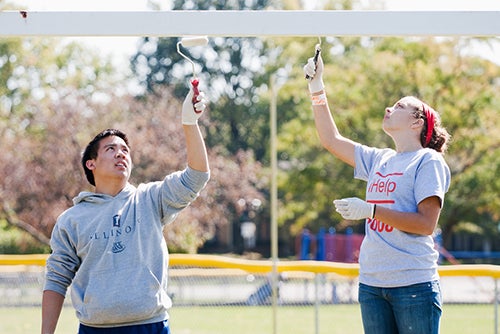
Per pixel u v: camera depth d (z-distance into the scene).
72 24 4.83
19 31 4.82
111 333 4.62
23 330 11.66
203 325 12.99
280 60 36.12
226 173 27.50
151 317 4.64
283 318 14.01
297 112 26.06
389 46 22.78
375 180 4.91
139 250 4.62
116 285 4.57
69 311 12.80
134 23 4.84
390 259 4.72
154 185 4.84
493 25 4.88
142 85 48.16
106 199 4.74
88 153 4.86
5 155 21.59
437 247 20.50
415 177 4.73
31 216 21.55
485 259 32.53
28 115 23.27
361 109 22.59
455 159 22.89
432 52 22.11
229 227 44.66
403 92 22.17
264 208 41.28
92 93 23.92
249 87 47.94
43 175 21.47
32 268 12.67
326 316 14.42
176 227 22.09
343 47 28.55
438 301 4.71
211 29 4.87
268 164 40.72
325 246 25.55
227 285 14.09
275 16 4.88
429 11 4.89
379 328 4.79
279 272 10.05
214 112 44.94
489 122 21.77
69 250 4.74
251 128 44.16
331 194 24.81
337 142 5.29
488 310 15.22
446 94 21.70
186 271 11.70
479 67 22.06
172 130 23.41
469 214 24.03
